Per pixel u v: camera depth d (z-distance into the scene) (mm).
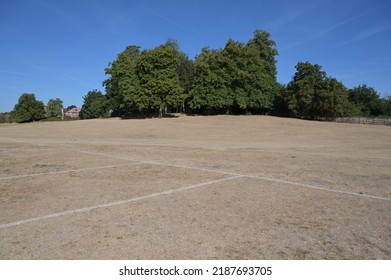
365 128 41062
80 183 8797
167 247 4602
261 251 4508
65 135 33469
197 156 15000
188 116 60938
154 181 9047
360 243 4785
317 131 36906
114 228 5312
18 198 7211
